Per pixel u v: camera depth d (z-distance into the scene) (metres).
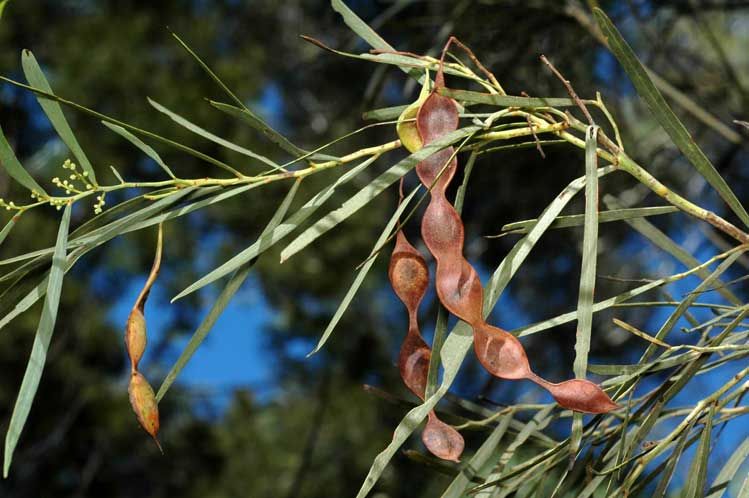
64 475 2.25
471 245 1.24
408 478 1.78
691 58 1.13
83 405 2.19
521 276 1.51
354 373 2.29
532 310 1.55
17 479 2.17
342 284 2.31
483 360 0.45
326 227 0.48
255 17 2.45
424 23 1.00
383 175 0.48
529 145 0.50
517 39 0.93
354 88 1.69
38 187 0.48
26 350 2.13
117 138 2.10
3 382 2.13
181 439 2.36
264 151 2.24
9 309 0.50
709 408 0.49
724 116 1.08
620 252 1.44
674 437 0.49
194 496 2.31
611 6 1.00
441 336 0.48
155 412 0.47
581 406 0.44
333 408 2.25
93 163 2.04
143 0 2.34
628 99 1.09
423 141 0.48
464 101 0.50
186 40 2.29
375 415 2.28
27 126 2.09
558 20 0.93
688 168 1.24
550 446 0.56
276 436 2.33
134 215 0.49
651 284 0.50
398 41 1.16
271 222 0.49
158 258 0.48
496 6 0.93
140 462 2.30
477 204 1.19
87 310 2.19
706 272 0.54
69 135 0.48
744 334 0.52
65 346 2.19
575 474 0.52
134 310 0.47
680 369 0.51
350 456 2.26
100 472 2.28
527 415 0.69
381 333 2.30
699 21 1.01
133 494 2.31
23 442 2.17
